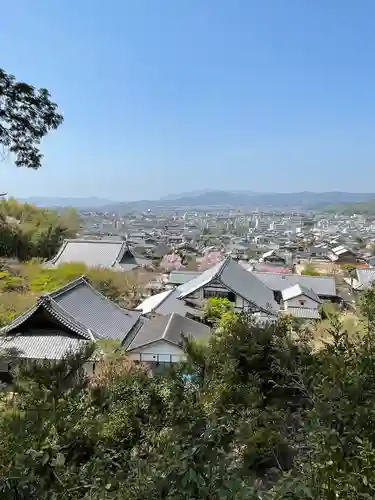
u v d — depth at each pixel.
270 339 6.87
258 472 4.27
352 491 2.23
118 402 6.35
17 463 2.62
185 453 2.26
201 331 14.28
